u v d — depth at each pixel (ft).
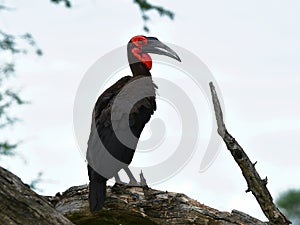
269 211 38.78
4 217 33.19
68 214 43.11
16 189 33.99
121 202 43.11
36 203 34.06
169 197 43.34
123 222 42.29
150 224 42.29
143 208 42.93
